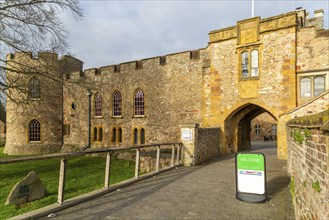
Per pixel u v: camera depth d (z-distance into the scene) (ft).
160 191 21.57
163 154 47.39
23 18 36.40
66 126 82.94
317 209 9.30
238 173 19.65
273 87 44.78
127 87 69.36
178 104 58.90
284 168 31.86
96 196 19.62
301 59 42.70
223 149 49.70
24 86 39.58
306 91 42.19
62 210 16.57
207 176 27.89
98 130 75.36
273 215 16.16
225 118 50.29
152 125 63.36
